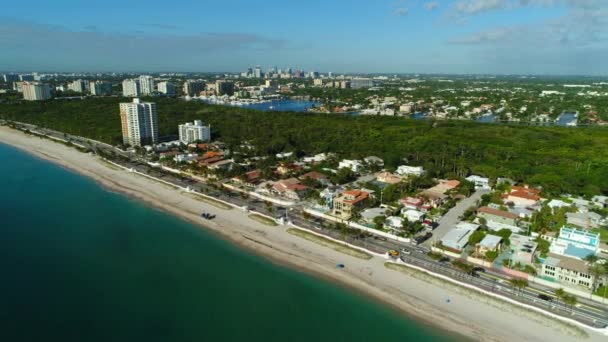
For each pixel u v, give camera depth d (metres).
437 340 97.44
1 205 188.50
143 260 137.00
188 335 98.19
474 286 116.06
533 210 172.88
